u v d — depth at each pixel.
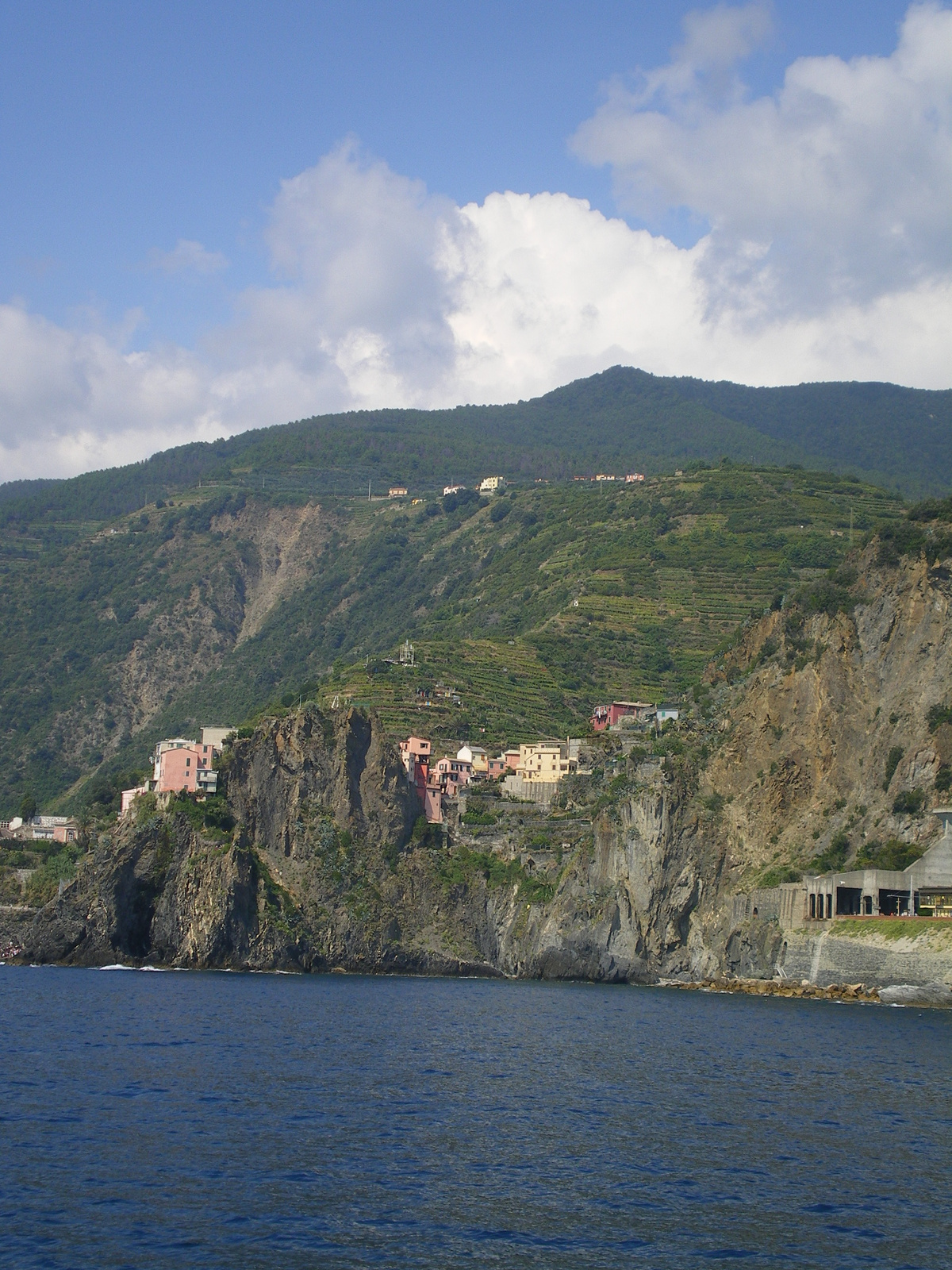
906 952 179.62
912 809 198.75
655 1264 59.47
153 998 156.00
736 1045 127.00
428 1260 59.03
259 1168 72.19
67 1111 84.00
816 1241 62.88
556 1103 93.31
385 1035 127.06
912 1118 90.44
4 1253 57.91
